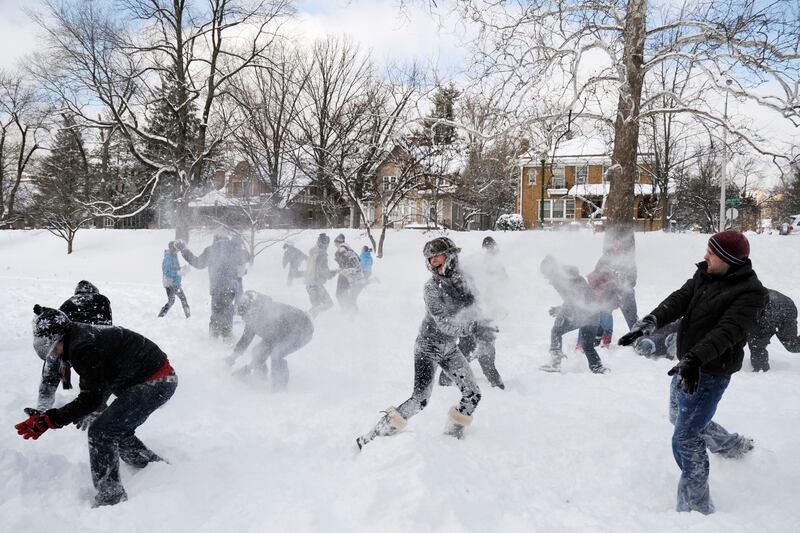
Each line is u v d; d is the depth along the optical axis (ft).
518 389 17.88
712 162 110.63
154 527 9.75
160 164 83.05
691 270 44.88
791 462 12.06
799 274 43.29
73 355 10.42
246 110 82.23
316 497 10.27
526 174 107.14
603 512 10.09
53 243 88.07
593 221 45.93
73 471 11.66
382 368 21.08
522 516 9.80
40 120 95.66
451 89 68.28
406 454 10.82
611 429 13.97
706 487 10.19
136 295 44.45
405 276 57.26
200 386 18.21
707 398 10.12
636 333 10.70
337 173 81.71
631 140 39.04
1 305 38.96
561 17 36.27
